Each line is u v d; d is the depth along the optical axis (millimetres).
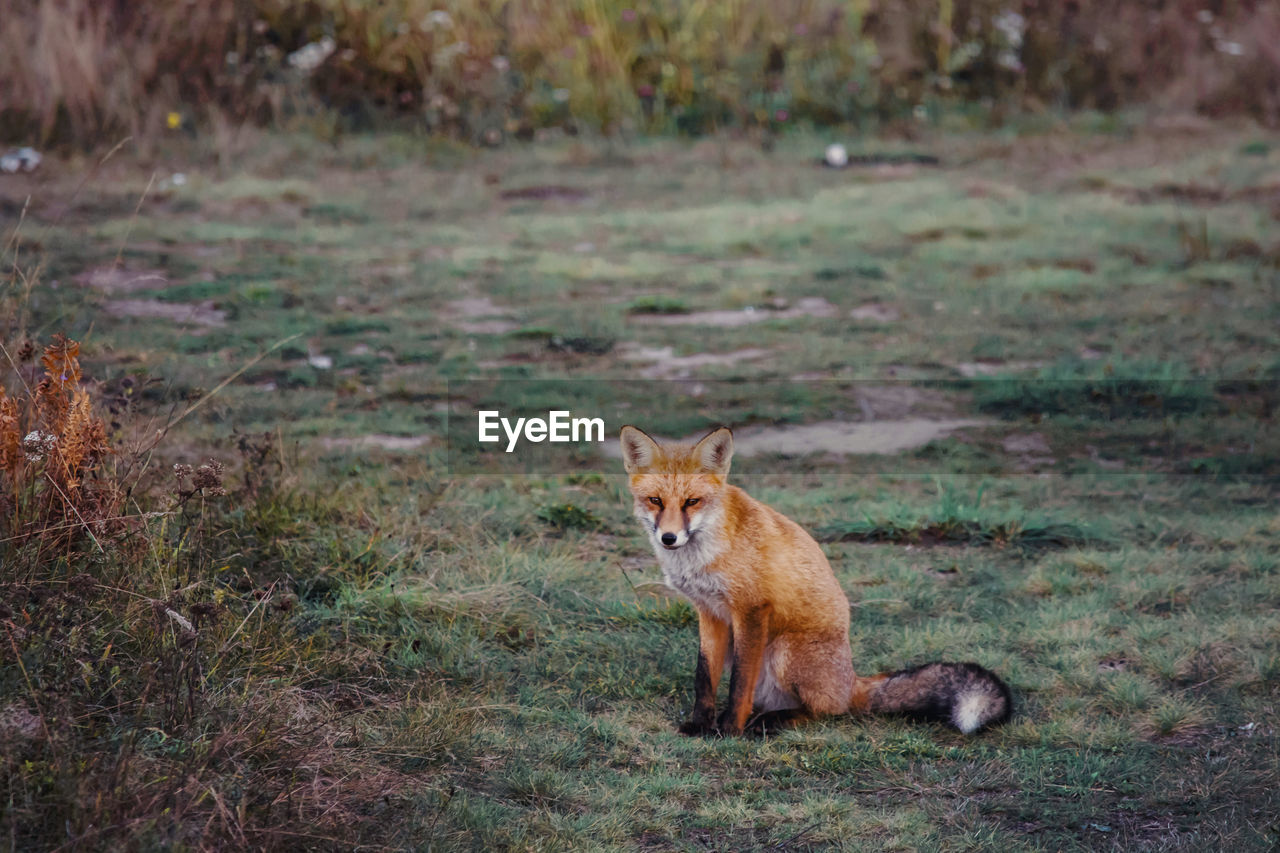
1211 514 7555
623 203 16016
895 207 15445
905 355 10531
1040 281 12562
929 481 8078
